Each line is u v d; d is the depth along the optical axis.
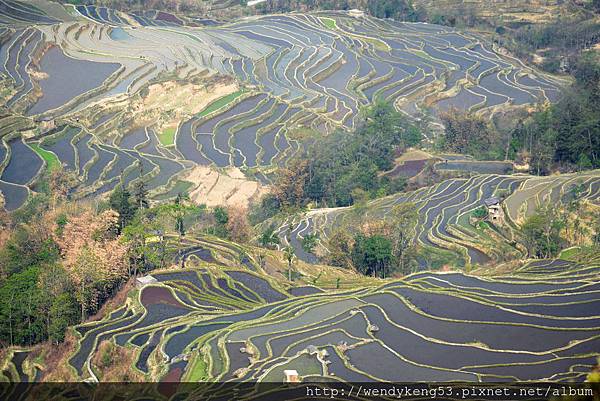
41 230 108.88
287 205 137.62
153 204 128.88
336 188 142.25
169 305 91.38
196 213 124.56
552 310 83.75
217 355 77.44
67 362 80.88
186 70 195.75
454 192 136.00
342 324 82.75
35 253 104.19
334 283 100.69
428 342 78.00
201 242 111.88
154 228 108.62
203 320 85.94
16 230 110.44
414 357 75.00
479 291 89.38
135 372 76.75
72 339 85.44
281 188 139.50
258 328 82.69
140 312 89.69
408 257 111.44
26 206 124.19
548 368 71.69
